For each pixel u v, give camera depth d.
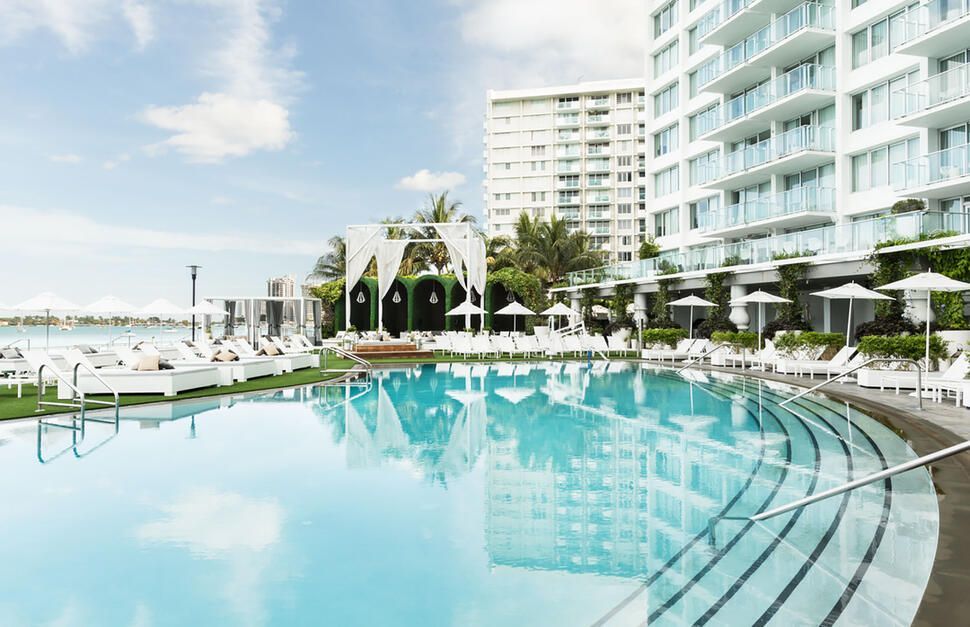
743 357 20.14
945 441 7.86
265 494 5.96
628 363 23.61
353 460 7.39
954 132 19.91
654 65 36.97
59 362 16.45
